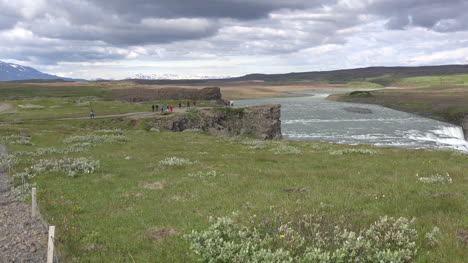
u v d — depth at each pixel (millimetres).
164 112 89562
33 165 23297
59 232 10789
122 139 43844
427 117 138750
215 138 50094
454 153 29250
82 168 22109
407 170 20328
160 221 11570
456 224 9516
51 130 54750
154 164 24766
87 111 95438
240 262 7715
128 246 9430
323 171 20391
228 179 18484
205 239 8898
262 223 10195
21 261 8844
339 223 10070
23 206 14188
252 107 95562
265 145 39125
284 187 16250
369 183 16312
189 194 15469
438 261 7316
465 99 196875
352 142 83750
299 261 7398
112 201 14609
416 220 10055
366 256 7625
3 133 48000
